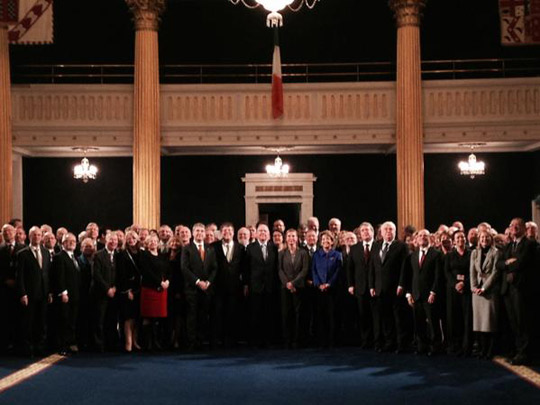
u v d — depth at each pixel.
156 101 16.94
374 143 17.53
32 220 20.03
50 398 7.65
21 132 17.39
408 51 16.77
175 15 20.55
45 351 10.55
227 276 10.82
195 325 10.66
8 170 16.55
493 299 9.54
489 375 8.63
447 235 10.39
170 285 10.82
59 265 10.44
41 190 20.06
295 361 9.66
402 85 16.80
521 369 8.98
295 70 20.62
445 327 10.67
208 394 7.77
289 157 20.03
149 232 12.23
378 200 20.03
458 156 19.92
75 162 20.12
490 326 9.54
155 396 7.71
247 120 17.50
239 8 20.53
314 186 20.11
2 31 16.33
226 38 20.55
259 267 10.85
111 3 20.52
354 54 20.55
